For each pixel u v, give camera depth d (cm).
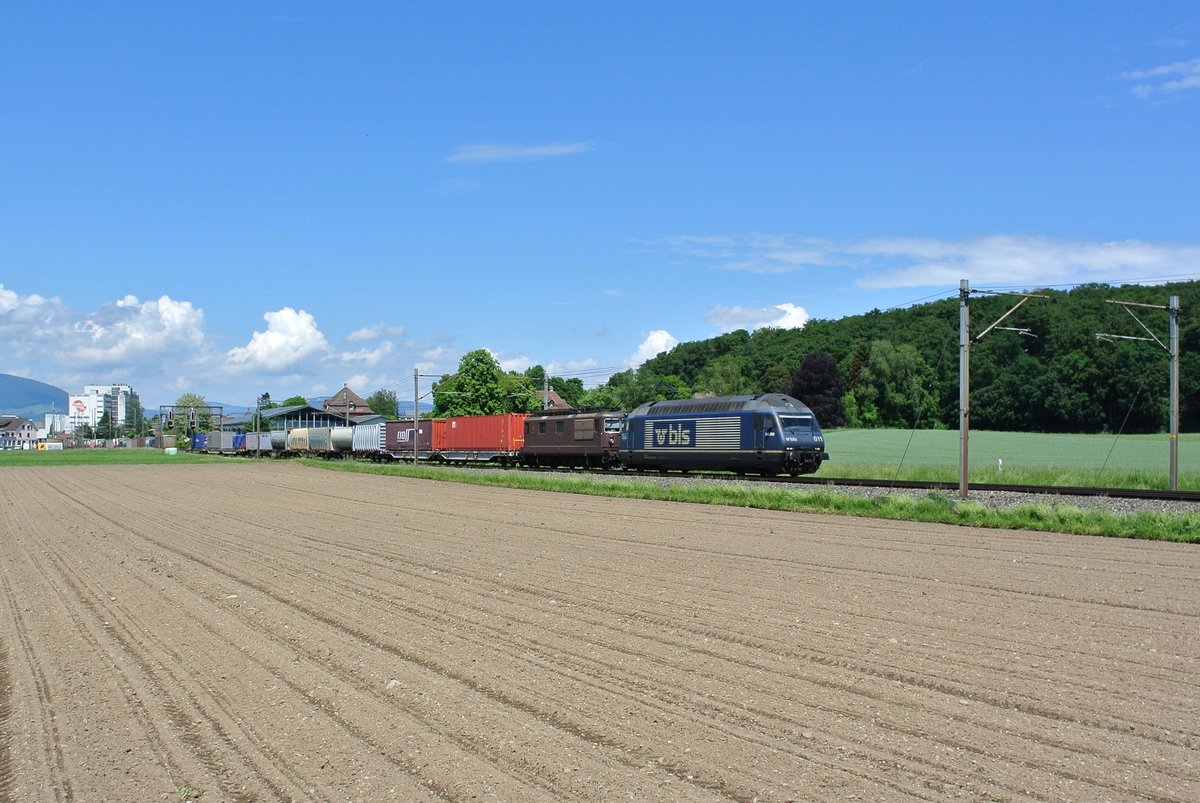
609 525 2711
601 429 5509
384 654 1162
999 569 1758
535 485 4600
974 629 1236
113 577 1889
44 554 2320
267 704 967
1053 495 3138
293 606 1505
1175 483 3478
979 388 9606
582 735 848
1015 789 708
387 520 3034
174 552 2288
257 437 11319
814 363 10738
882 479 4059
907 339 11288
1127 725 845
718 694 959
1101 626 1250
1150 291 9725
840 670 1041
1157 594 1485
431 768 777
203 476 6519
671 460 4831
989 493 3256
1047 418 9000
